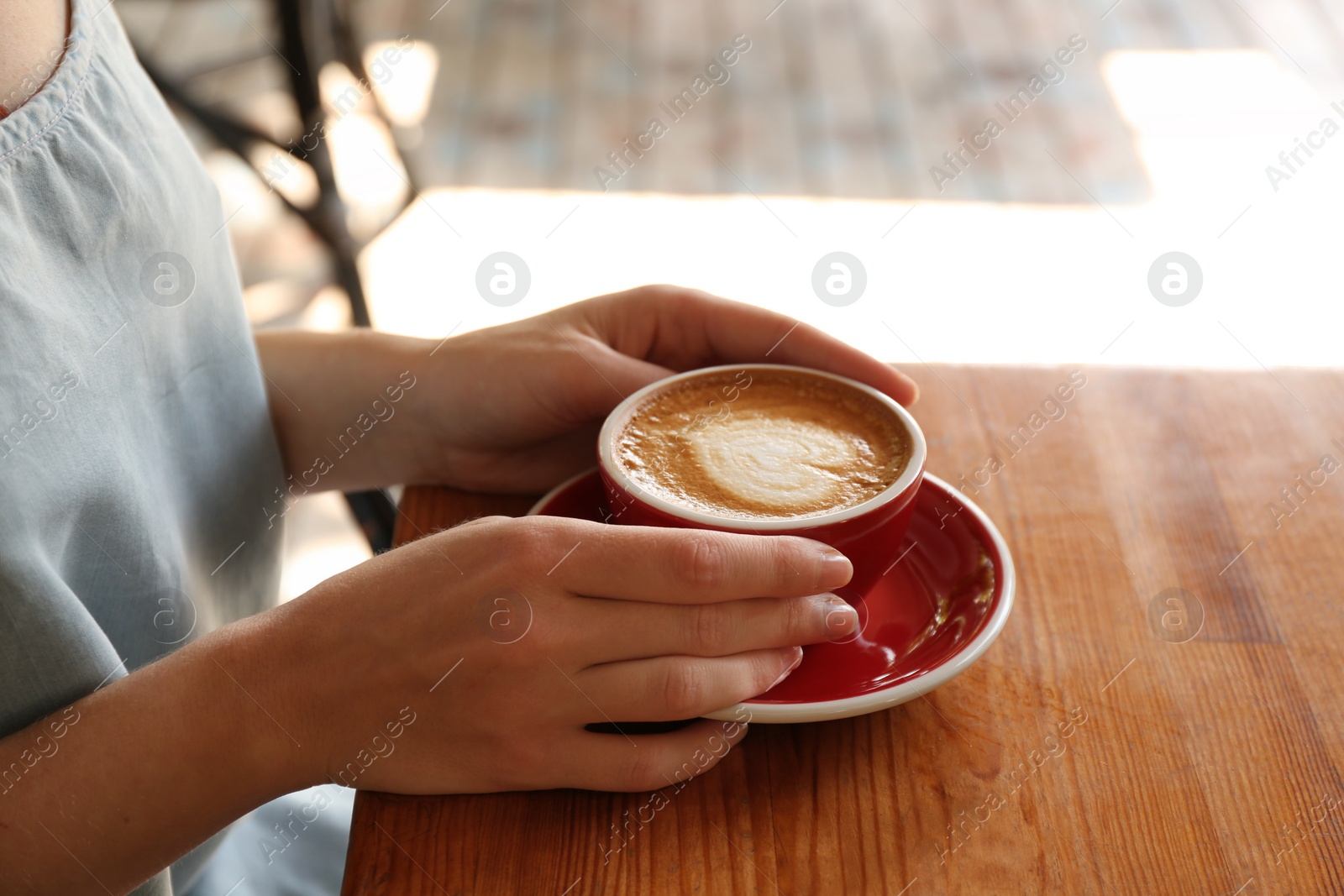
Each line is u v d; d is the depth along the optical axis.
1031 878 0.44
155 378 0.52
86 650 0.47
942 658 0.47
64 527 0.48
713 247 1.58
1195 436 0.58
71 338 0.48
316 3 1.30
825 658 0.50
